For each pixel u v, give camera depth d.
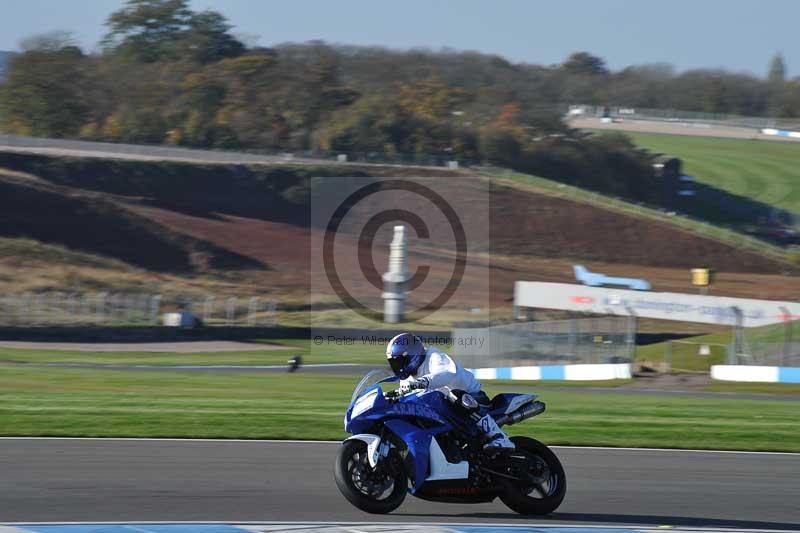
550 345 116.12
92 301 164.25
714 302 134.50
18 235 182.88
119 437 42.81
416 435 28.61
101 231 191.75
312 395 70.50
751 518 30.06
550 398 75.25
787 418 60.84
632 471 37.91
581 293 139.25
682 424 54.25
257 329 154.25
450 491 28.94
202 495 30.72
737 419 59.22
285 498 30.66
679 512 30.59
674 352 127.12
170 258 187.38
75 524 26.09
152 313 162.62
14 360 116.50
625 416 59.25
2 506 28.38
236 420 49.16
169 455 38.06
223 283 179.75
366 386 29.73
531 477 29.48
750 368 109.94
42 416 48.50
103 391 68.81
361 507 27.91
